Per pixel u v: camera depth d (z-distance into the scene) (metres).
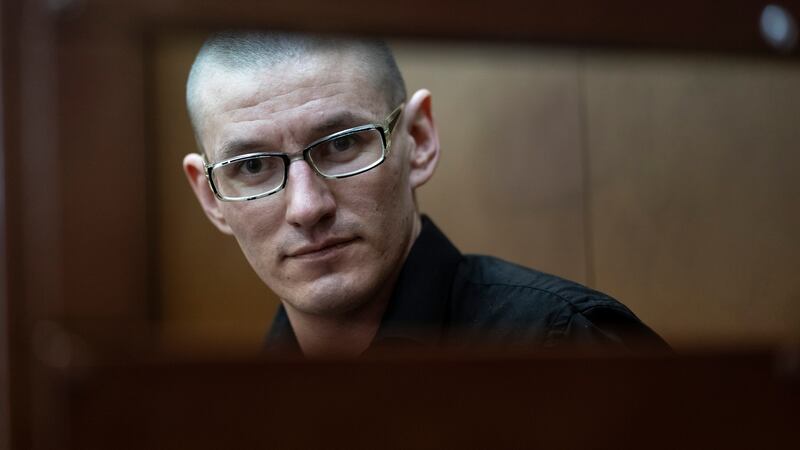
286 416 0.98
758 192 3.74
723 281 3.91
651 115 4.23
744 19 1.11
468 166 5.07
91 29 0.97
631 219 4.34
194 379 0.96
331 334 2.04
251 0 0.99
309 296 1.79
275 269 1.83
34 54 0.96
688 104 4.04
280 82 1.70
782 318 3.59
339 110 1.72
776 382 1.08
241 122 1.73
